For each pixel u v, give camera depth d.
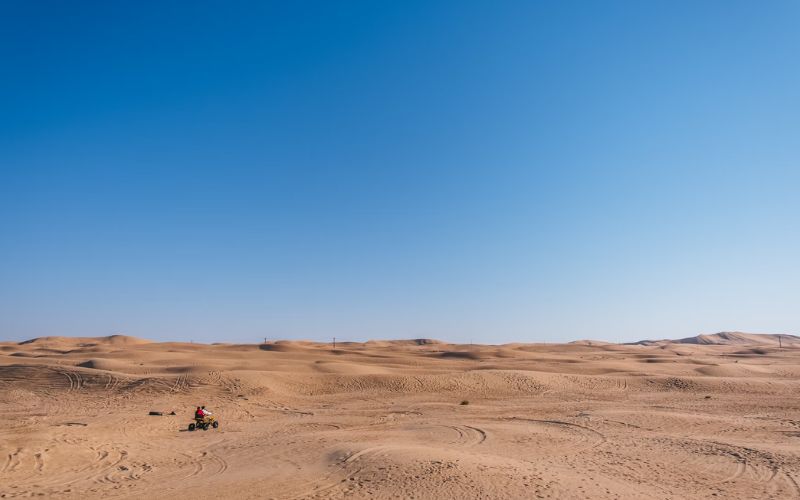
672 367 77.56
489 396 51.16
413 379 57.31
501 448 25.20
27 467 22.31
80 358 89.25
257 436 31.38
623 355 126.62
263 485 19.30
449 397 50.22
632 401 46.34
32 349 132.38
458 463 20.05
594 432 29.95
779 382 56.50
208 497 18.08
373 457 21.69
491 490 17.08
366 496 17.09
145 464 23.83
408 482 18.08
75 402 46.38
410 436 29.02
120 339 170.25
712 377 60.03
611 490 17.58
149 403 45.62
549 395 51.66
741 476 19.75
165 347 132.88
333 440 28.20
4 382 53.69
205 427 34.12
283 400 48.41
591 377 61.03
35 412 41.97
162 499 17.98
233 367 67.94
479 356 111.31
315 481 19.39
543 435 28.95
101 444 27.91
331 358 97.94
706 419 34.09
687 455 23.47
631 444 26.30
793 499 16.89
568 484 18.05
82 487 19.83
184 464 23.94
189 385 51.53
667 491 17.77
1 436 27.28
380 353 121.62
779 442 26.33
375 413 40.50
